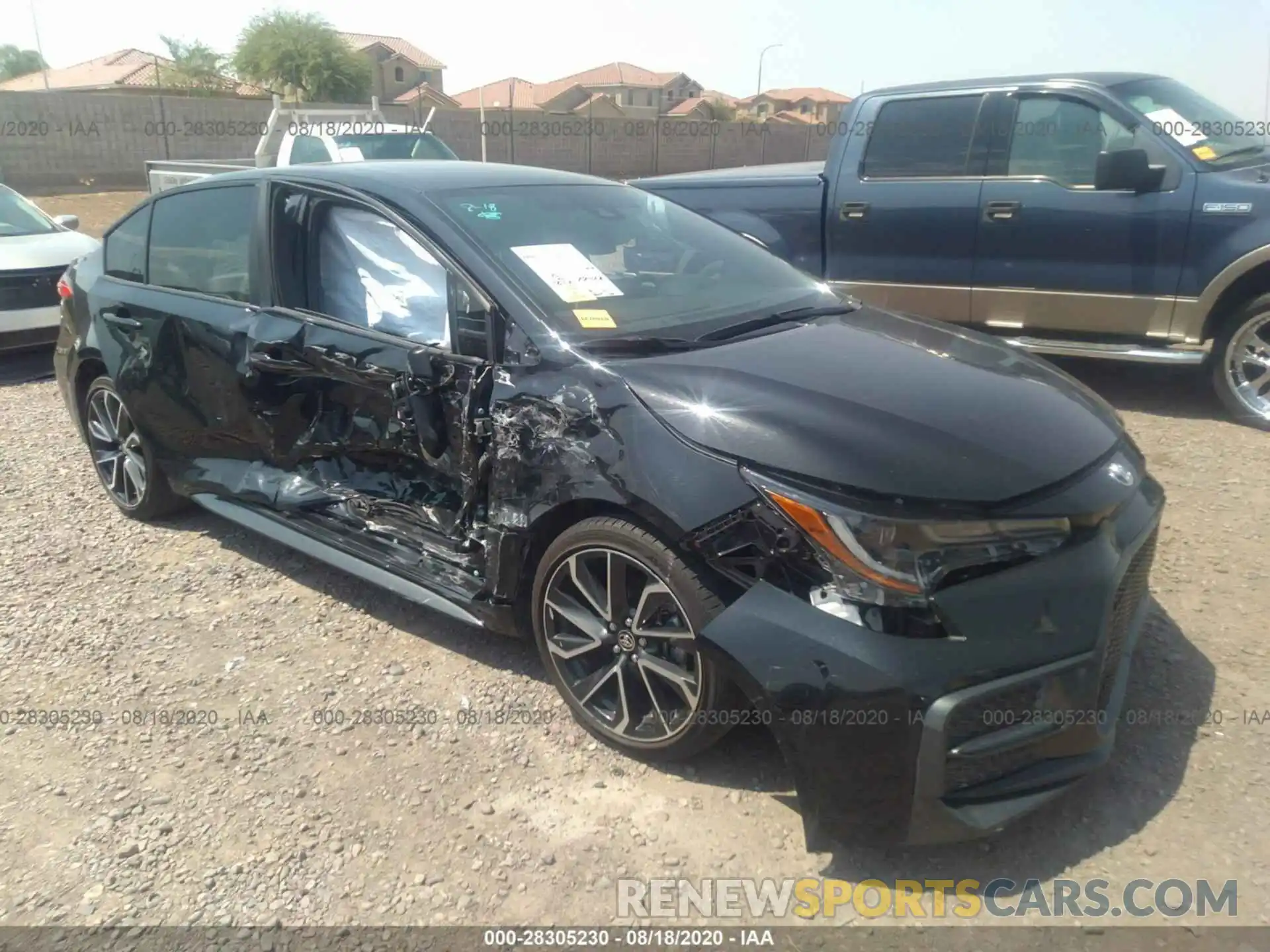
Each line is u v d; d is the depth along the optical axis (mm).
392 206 3615
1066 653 2482
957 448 2648
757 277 3992
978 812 2465
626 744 3020
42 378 7844
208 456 4406
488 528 3201
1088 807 2787
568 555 3021
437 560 3514
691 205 7398
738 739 3119
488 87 74188
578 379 3002
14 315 7844
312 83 47875
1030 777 2545
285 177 4035
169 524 4926
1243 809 2756
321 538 3887
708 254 4023
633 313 3381
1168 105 5836
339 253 3770
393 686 3465
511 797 2904
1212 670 3367
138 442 4836
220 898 2562
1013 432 2781
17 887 2615
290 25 47500
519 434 3070
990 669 2404
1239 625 3639
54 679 3562
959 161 6281
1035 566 2535
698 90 86250
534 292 3266
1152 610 3750
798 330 3480
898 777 2430
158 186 12039
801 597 2516
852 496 2504
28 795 2969
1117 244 5789
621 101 81062
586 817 2816
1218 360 5754
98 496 5301
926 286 6551
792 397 2816
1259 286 5586
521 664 3582
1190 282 5625
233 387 4047
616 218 3967
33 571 4410
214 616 3980
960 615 2428
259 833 2789
